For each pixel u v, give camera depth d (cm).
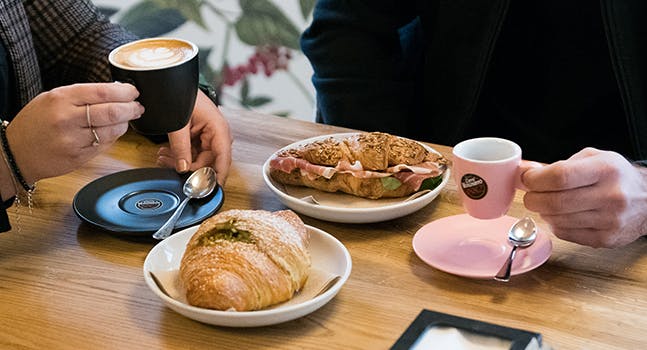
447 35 164
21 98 147
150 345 89
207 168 124
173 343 89
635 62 152
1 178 109
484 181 99
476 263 103
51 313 94
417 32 179
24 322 92
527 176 101
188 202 119
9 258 105
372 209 112
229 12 270
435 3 167
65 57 157
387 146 120
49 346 88
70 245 109
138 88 103
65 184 126
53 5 155
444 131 172
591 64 160
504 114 171
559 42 161
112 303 96
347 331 91
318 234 105
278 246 93
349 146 122
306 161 122
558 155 168
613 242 105
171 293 94
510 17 163
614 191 102
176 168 128
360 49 172
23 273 102
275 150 138
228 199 122
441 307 95
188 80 104
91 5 161
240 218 95
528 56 166
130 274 102
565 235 105
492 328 85
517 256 104
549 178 100
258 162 133
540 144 168
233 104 282
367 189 119
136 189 122
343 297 97
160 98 103
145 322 92
